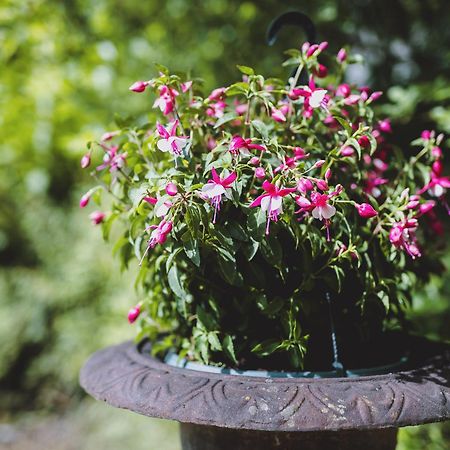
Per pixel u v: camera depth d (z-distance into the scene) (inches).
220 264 40.3
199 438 42.1
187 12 94.5
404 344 46.9
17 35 90.3
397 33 77.7
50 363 103.5
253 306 42.7
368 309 44.1
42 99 90.7
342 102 43.7
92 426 95.6
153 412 38.8
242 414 37.7
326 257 42.4
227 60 90.8
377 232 43.3
